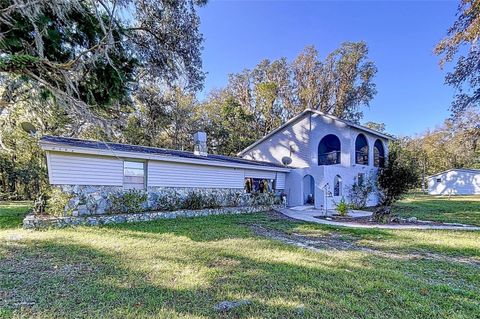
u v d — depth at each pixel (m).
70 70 5.79
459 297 3.84
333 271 4.79
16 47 5.75
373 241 7.52
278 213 14.05
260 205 15.14
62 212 9.02
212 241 6.91
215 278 4.32
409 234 8.46
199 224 9.50
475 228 9.73
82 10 5.83
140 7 8.60
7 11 4.83
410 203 20.50
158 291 3.79
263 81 32.19
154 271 4.56
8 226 8.29
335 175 16.98
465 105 13.91
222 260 5.29
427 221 11.52
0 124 11.03
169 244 6.42
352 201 17.44
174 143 25.17
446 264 5.46
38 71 5.54
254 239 7.26
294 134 20.02
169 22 9.33
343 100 30.16
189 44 9.95
